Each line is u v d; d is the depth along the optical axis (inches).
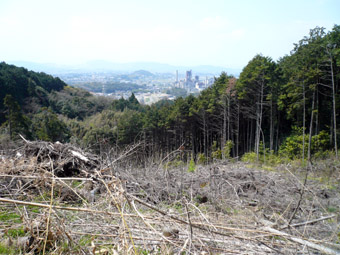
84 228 103.0
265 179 227.0
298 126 1012.5
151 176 189.6
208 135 1199.6
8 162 171.3
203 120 1174.3
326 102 978.1
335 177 252.7
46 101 1893.5
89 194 135.2
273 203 167.9
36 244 87.1
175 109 1220.5
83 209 93.4
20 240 89.2
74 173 180.2
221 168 257.3
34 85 1910.7
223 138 1018.1
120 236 84.3
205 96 1295.5
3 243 89.9
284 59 1384.1
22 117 949.2
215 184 183.0
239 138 1221.7
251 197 183.3
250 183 206.2
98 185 150.2
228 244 96.0
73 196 135.8
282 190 197.9
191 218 109.6
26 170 153.9
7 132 855.7
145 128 1103.0
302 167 317.4
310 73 859.4
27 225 95.3
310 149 783.7
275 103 1002.7
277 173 265.9
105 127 1039.0
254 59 1037.8
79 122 1512.1
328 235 117.5
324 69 912.3
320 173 270.5
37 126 1021.8
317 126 988.6
